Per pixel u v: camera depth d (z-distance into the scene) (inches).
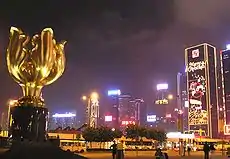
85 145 3563.0
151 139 4434.1
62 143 3395.7
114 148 1512.1
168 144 4970.5
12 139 573.6
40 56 621.3
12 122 598.5
